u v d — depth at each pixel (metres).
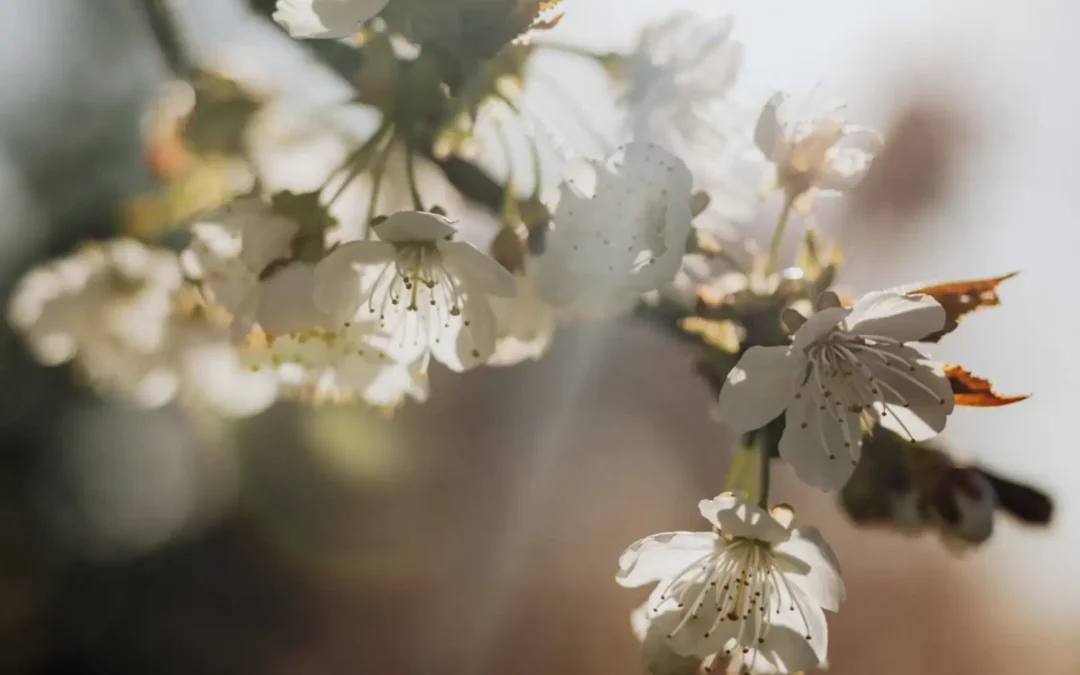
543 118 0.19
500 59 0.18
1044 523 0.19
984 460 0.19
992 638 0.43
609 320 0.19
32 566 0.45
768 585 0.19
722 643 0.19
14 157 0.42
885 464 0.19
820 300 0.19
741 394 0.18
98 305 0.23
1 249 0.42
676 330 0.19
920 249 0.36
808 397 0.18
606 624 0.45
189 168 0.21
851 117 0.20
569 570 0.45
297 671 0.45
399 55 0.18
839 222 0.26
